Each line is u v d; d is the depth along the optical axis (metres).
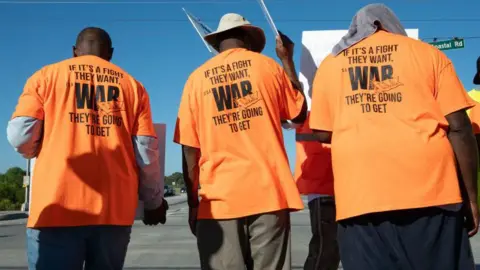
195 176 2.97
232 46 2.98
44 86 2.74
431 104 2.29
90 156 2.71
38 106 2.71
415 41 2.41
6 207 31.86
